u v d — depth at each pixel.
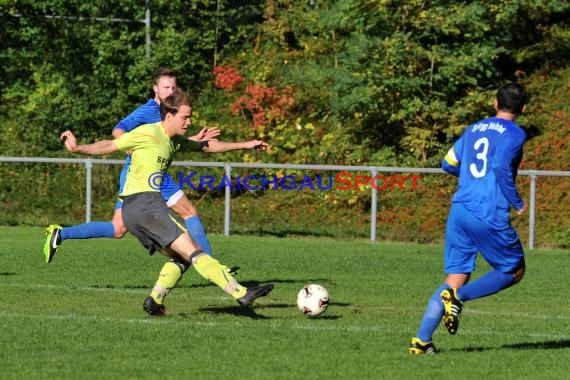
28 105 66.50
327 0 73.00
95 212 59.47
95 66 67.38
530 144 64.38
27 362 19.59
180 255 24.97
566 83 69.00
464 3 62.84
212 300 29.55
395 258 44.69
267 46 72.56
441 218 56.84
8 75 70.56
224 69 68.44
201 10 70.81
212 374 18.69
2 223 57.94
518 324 26.05
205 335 22.92
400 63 61.78
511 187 20.53
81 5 68.62
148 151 24.80
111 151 24.67
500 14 62.09
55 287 31.95
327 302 26.03
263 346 21.64
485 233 20.64
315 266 40.53
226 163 54.41
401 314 27.25
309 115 66.31
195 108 67.38
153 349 21.12
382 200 58.28
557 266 43.28
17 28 70.19
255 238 54.16
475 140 20.97
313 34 72.44
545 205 58.09
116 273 36.25
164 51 67.56
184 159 63.53
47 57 68.75
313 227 56.94
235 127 65.75
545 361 20.58
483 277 20.95
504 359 20.70
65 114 65.94
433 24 61.81
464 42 63.44
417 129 61.69
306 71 67.69
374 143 63.66
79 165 61.81
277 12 73.06
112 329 23.61
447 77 61.97
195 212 31.53
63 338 22.31
